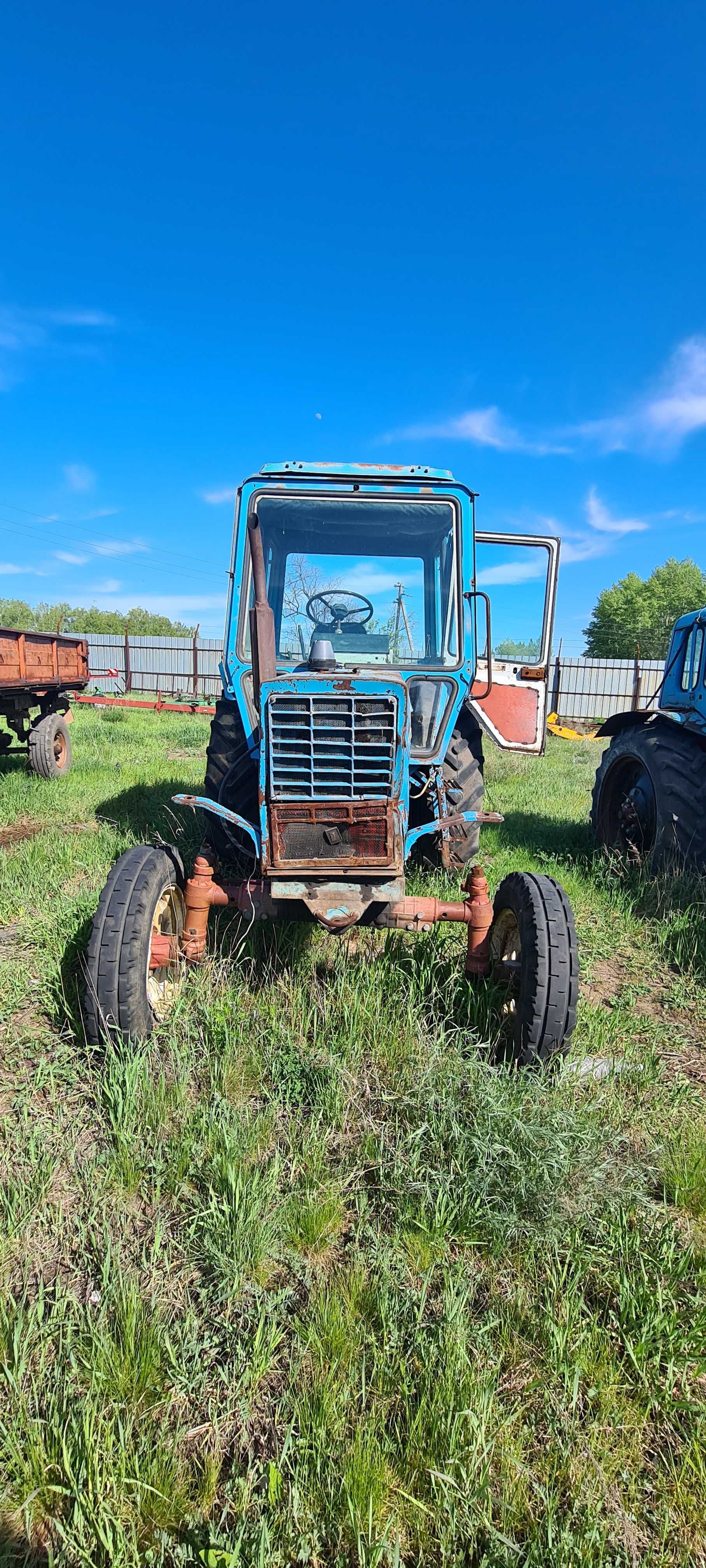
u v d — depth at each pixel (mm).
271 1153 2568
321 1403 1724
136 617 79750
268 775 3082
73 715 16609
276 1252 2176
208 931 3840
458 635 3932
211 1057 2990
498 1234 2223
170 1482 1591
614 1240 2248
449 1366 1806
